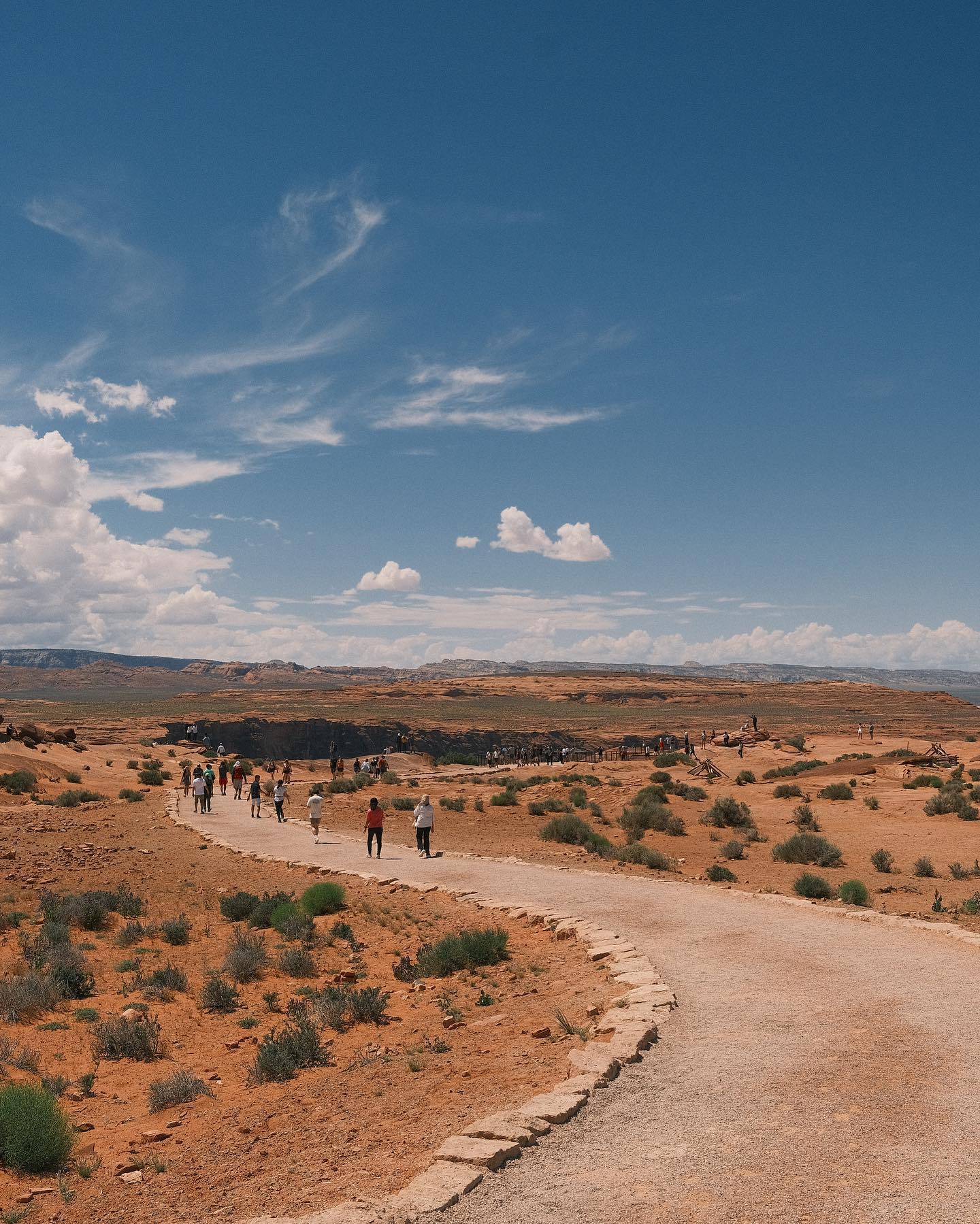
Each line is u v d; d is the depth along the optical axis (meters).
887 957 12.08
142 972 14.82
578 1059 7.87
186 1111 8.67
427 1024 11.20
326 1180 6.13
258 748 149.75
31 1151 7.19
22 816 38.06
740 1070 7.62
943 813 36.81
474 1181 5.53
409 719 171.62
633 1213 5.09
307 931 17.06
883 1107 6.66
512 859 25.64
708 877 22.88
